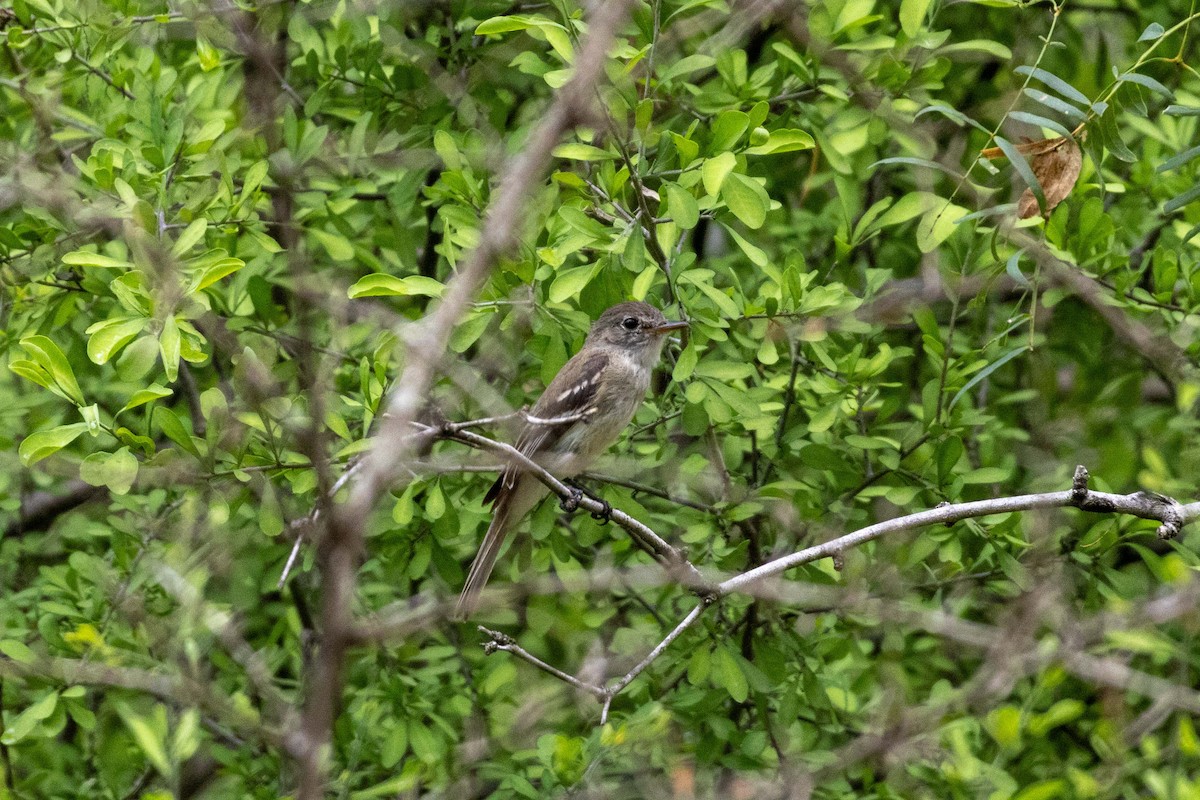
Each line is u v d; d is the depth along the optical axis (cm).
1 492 1320
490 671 1311
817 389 1148
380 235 1365
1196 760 1060
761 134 972
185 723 815
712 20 1215
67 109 1296
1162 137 1318
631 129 1084
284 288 1347
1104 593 1134
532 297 1055
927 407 1167
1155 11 1459
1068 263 1141
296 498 1131
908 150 1255
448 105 1266
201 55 1138
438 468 973
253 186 1091
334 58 1319
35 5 1188
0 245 1171
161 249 925
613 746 1053
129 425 1297
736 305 1084
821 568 1140
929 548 1134
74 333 1311
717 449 1127
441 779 1154
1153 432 1512
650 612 1323
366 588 1316
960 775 997
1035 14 1484
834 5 1191
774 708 1229
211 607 998
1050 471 1359
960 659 1377
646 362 1158
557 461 1112
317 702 437
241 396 987
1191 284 1144
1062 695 1302
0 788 1058
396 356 1013
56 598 1198
